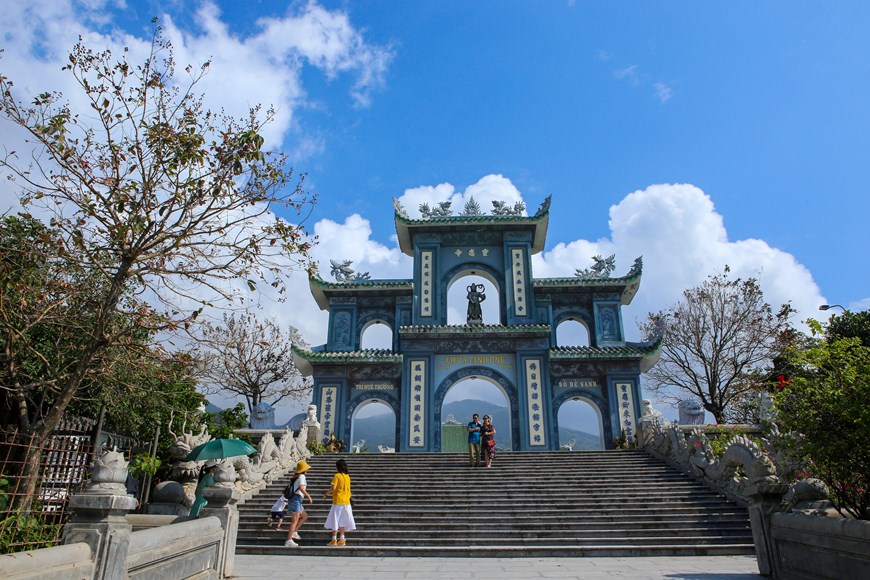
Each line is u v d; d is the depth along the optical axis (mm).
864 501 8016
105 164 10453
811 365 9016
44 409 15695
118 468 6090
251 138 10750
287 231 11297
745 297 33969
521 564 11617
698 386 34531
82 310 11812
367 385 30328
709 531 13969
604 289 32562
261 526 14891
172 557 7473
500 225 32812
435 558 12562
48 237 10359
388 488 17688
